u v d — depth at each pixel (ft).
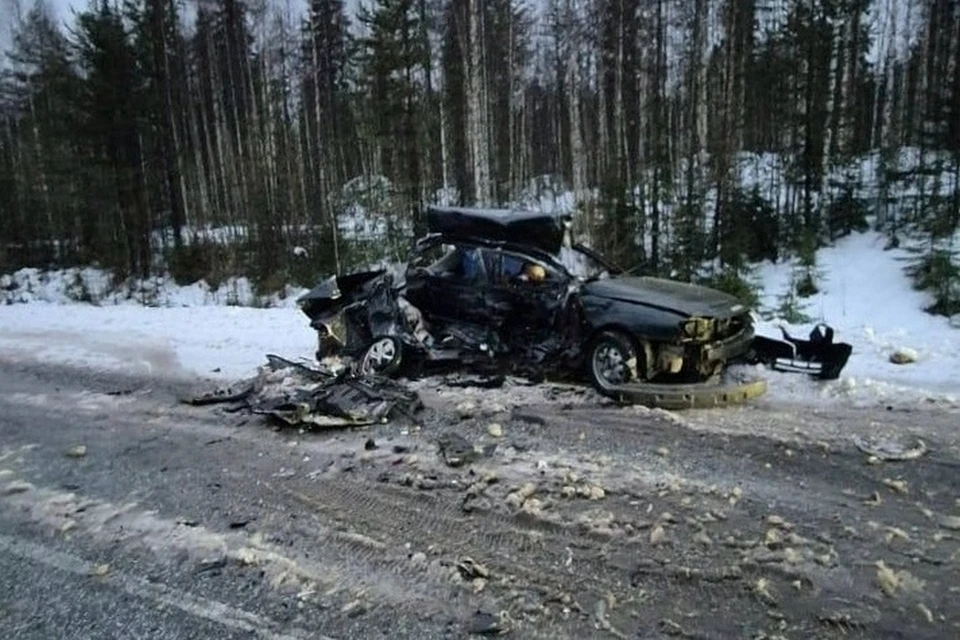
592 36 81.87
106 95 86.17
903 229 56.59
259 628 10.75
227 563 12.84
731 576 11.65
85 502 15.90
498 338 25.82
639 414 20.59
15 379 28.94
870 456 16.46
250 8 113.39
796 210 63.62
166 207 96.27
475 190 64.59
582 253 26.53
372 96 75.72
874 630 10.11
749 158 75.77
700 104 67.31
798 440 17.71
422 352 25.75
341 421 20.48
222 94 115.14
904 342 27.50
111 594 11.94
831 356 22.57
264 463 18.04
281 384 24.88
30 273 92.79
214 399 23.98
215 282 77.61
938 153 58.85
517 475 16.26
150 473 17.70
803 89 65.98
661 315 21.61
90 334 38.75
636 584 11.59
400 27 72.84
